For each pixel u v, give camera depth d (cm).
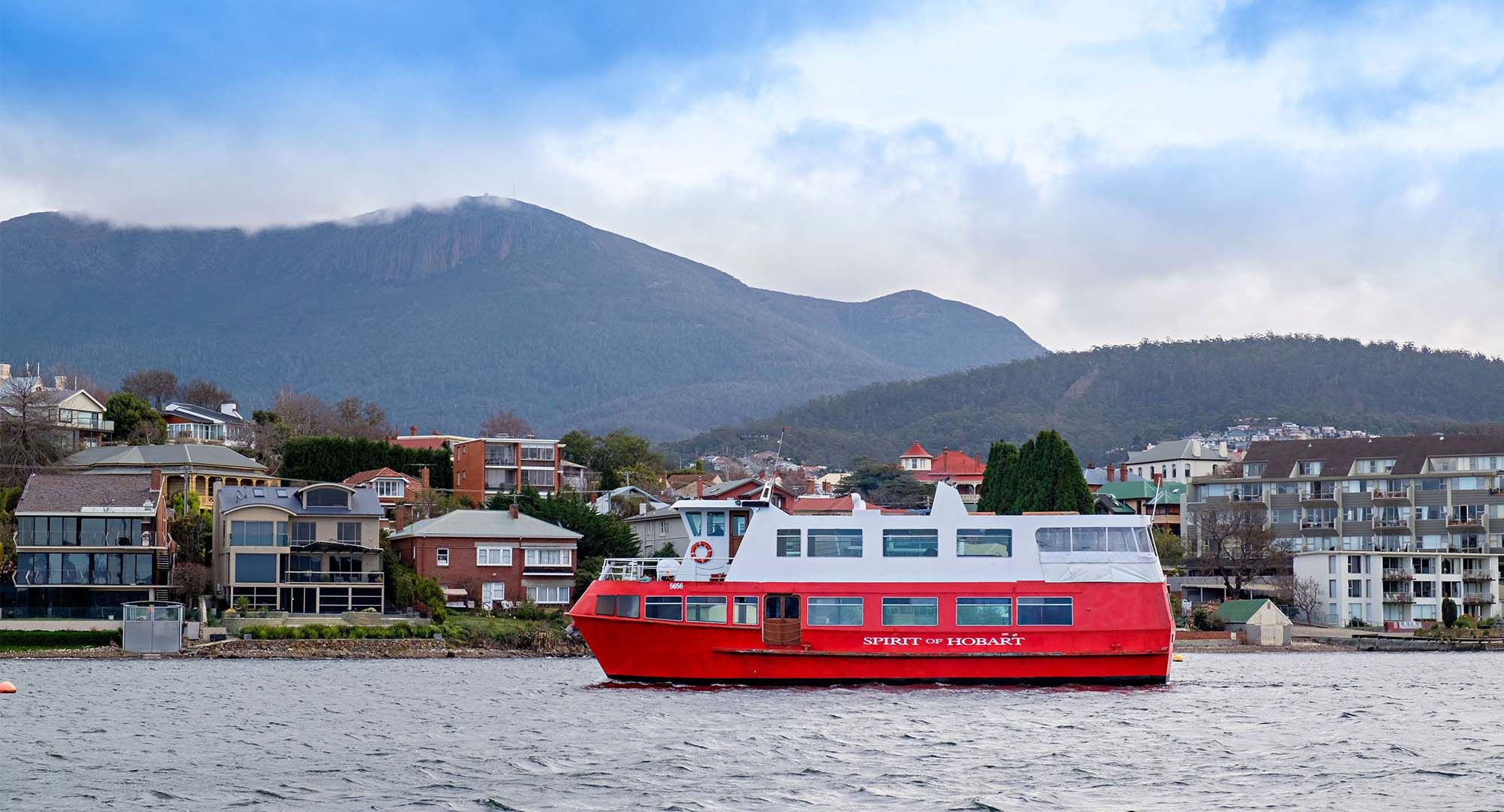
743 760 4494
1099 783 4184
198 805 3853
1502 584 13612
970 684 6084
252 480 12812
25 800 3919
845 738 4888
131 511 9594
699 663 6106
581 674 7650
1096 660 6022
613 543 11569
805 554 6091
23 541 9456
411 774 4303
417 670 7950
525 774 4291
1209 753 4716
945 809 3831
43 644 8838
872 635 6031
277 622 9462
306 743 4903
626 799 3928
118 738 5031
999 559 6053
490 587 10606
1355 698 6581
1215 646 11288
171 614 8888
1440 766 4528
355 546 10125
